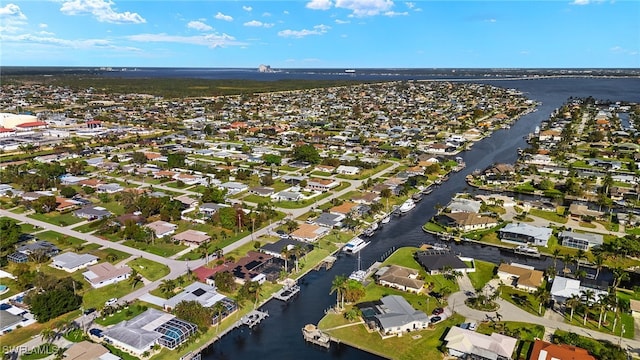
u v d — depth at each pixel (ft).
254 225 653.71
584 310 428.15
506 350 368.68
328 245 600.39
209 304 438.40
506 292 477.36
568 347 369.09
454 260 535.19
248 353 389.39
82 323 418.72
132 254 563.48
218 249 579.07
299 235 613.11
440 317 428.15
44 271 517.55
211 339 400.26
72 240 602.03
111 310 433.89
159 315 416.87
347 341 398.83
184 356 376.89
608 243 590.96
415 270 526.16
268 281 502.38
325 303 464.24
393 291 483.92
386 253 583.58
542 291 437.99
